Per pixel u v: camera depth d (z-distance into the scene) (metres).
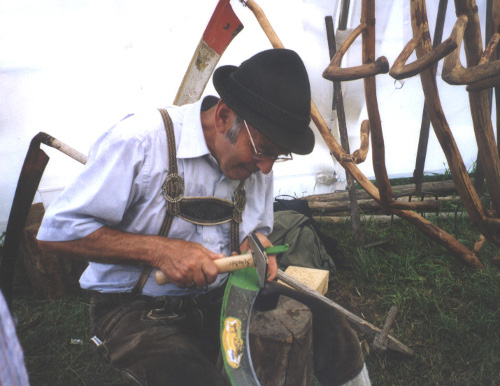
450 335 2.46
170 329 1.50
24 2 2.94
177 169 1.48
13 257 2.01
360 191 3.94
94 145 1.53
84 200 1.41
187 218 1.52
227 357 1.39
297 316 1.65
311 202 3.81
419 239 3.32
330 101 3.64
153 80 3.31
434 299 2.68
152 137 1.45
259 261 1.40
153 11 3.11
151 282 1.57
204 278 1.41
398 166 4.05
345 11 3.19
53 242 1.45
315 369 1.76
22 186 2.01
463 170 2.39
